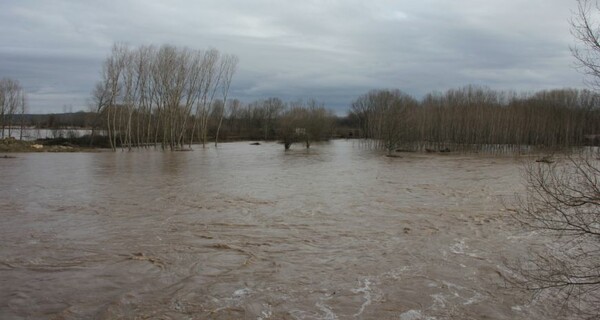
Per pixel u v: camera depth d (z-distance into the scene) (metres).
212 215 18.95
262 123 108.19
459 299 10.51
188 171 35.78
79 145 70.69
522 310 9.91
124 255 13.41
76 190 25.25
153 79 66.69
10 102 72.62
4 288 10.80
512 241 15.15
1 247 14.05
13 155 51.41
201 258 13.26
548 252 13.62
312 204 21.56
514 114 64.62
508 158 50.78
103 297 10.38
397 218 18.69
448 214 19.50
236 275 11.91
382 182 29.66
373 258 13.41
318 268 12.53
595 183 8.16
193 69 72.31
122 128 70.94
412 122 64.25
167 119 72.12
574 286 10.16
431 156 54.50
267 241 15.13
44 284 11.08
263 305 10.12
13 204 20.97
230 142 93.38
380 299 10.51
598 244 10.90
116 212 19.38
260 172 35.41
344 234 16.08
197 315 9.58
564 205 9.27
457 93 88.69
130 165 40.34
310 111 89.56
